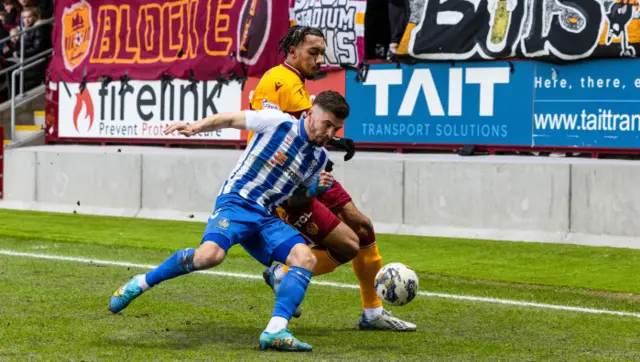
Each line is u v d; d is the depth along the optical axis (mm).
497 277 18609
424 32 27203
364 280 13305
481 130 26688
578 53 24969
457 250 22438
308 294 16422
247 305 15109
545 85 25719
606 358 11633
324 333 13070
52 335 12453
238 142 31391
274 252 11844
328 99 11617
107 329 12945
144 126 33469
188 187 29469
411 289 12750
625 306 15555
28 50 40531
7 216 30328
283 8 29656
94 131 34938
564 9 25188
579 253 21828
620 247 22656
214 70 31359
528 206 24031
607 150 24938
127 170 30719
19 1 40844
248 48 30359
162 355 11305
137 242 23688
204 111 31781
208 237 11664
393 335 12992
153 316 14023
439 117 27297
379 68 28172
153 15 33125
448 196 25125
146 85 33312
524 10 25766
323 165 12164
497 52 26125
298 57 14281
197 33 31812
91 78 34906
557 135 25656
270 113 11828
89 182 31594
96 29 34844
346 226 12727
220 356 11281
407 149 28000
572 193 23484
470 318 14414
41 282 17156
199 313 14336
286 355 11430
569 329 13602
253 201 11812
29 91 40281
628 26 24297
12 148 35312
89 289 16406
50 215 30828
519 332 13336
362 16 28203
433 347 12172
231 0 30953
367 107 28484
